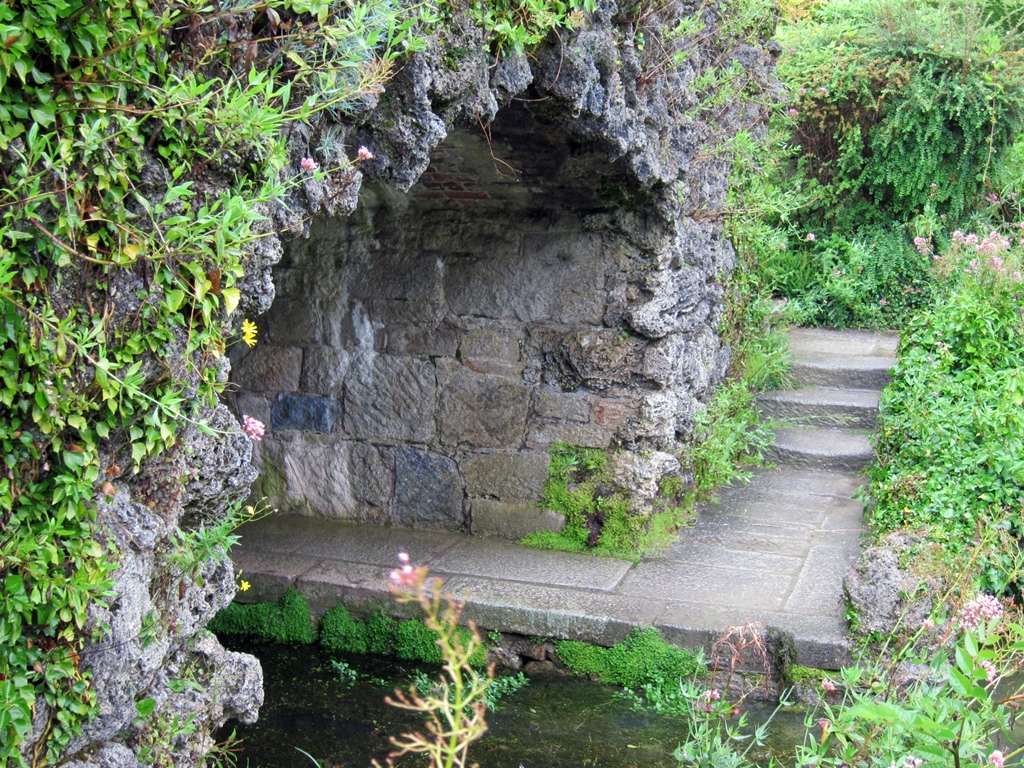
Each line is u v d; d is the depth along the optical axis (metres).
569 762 3.89
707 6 5.68
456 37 3.09
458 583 5.00
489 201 5.40
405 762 3.87
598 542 5.46
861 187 9.74
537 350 5.52
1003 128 9.00
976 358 6.08
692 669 4.47
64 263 1.97
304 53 2.44
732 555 5.35
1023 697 2.70
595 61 4.01
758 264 8.11
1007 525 4.62
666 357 5.35
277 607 5.09
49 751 2.10
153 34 2.07
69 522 2.09
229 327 2.51
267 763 3.84
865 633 4.29
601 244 5.35
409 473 5.77
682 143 5.15
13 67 1.84
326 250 5.74
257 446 6.01
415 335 5.69
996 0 10.23
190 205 2.28
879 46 9.38
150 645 2.34
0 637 1.96
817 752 2.99
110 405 2.11
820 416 7.13
